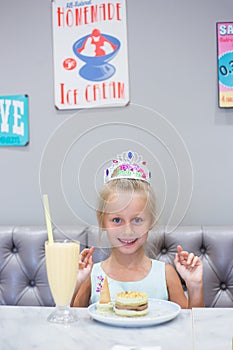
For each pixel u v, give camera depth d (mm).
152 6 1976
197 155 1953
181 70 1965
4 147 2027
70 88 1983
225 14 1946
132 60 1975
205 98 1955
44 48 2016
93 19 1978
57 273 962
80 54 1981
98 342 819
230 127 1942
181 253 1191
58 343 815
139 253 1394
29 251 1789
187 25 1965
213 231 1756
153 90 1970
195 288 1186
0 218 2027
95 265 1411
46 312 1012
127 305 954
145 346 795
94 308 1029
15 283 1788
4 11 2031
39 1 2016
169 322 935
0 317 974
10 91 2027
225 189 1943
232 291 1715
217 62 1942
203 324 911
